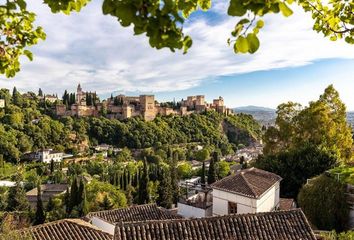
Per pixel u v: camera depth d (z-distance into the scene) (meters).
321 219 21.62
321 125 34.16
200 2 3.42
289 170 31.16
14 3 4.07
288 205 26.58
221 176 69.62
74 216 34.28
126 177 62.41
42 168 95.06
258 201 21.38
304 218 13.14
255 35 2.63
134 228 11.62
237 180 23.31
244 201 21.66
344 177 21.48
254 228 12.39
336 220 21.12
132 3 2.52
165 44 2.74
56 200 46.50
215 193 23.38
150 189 48.31
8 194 58.78
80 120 130.88
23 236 12.91
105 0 2.62
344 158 34.19
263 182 23.67
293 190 30.94
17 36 5.26
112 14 2.69
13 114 113.88
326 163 30.08
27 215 39.25
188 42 2.78
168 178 45.16
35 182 80.88
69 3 3.47
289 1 2.91
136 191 50.81
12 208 54.19
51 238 15.42
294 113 37.44
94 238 16.22
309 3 5.57
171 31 2.68
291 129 36.66
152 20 2.60
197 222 12.37
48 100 152.88
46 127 115.75
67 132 121.44
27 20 5.21
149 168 80.69
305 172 30.45
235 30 2.65
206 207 23.78
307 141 33.16
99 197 37.16
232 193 22.27
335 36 5.69
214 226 12.30
